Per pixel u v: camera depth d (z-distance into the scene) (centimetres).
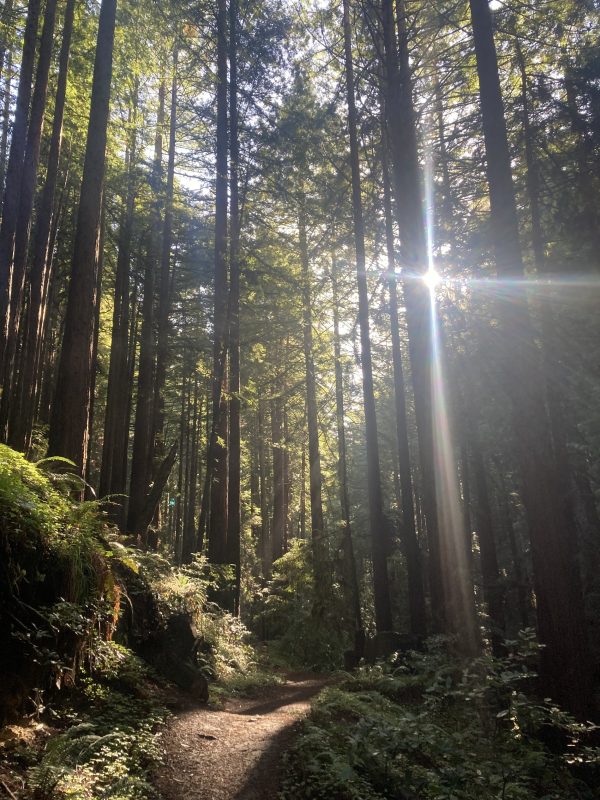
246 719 747
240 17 1714
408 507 1441
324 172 1759
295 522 3872
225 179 1741
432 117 1512
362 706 752
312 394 2195
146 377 1805
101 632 620
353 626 1867
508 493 1803
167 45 1703
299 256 2081
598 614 1245
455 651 893
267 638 2305
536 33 1227
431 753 565
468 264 1327
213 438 1591
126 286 1920
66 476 643
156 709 623
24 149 938
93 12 1387
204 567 1447
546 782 576
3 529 481
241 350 2052
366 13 1334
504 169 868
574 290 1091
